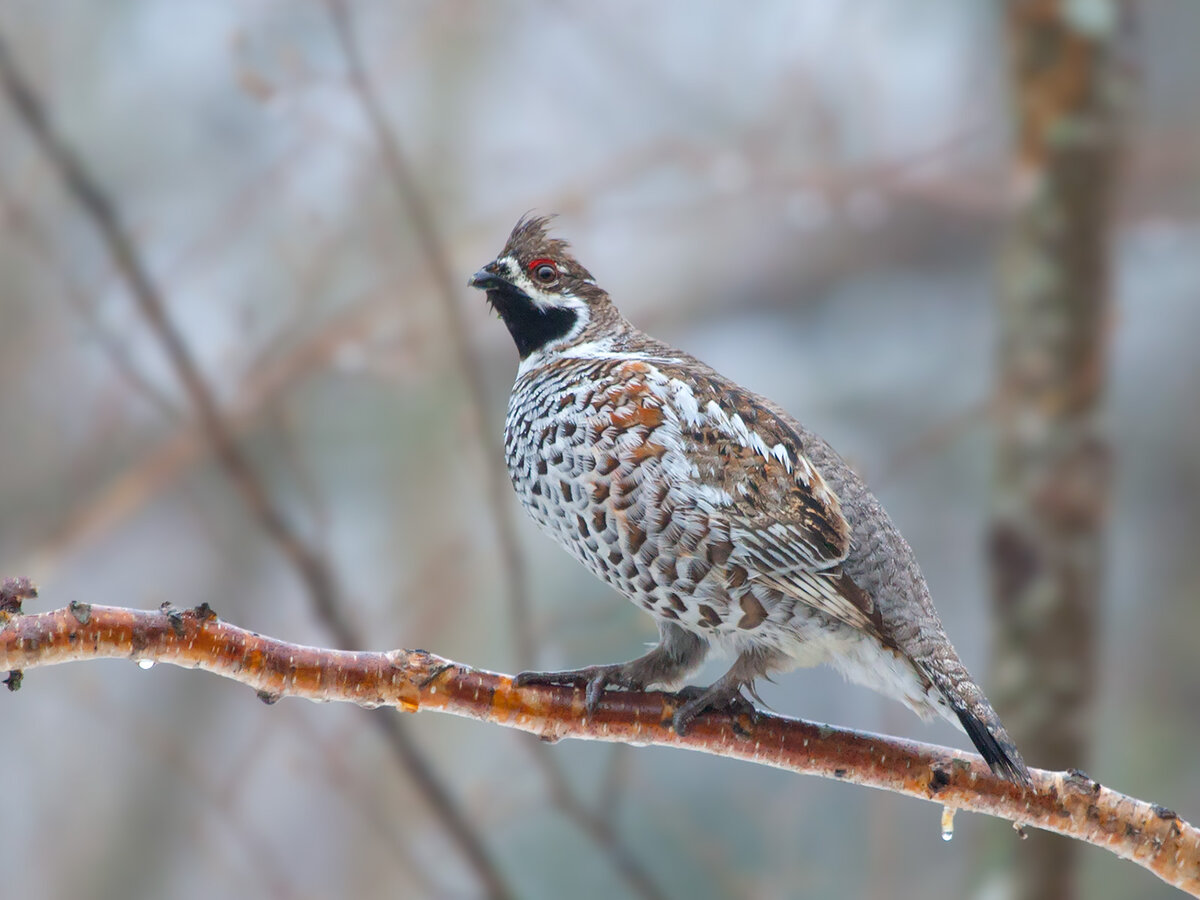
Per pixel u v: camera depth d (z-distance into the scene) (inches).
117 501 517.7
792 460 252.7
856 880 473.7
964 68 682.2
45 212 443.5
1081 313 374.3
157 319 339.6
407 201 365.4
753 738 238.5
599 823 339.0
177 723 557.9
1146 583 663.8
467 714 228.7
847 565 247.4
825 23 599.2
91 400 564.7
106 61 631.8
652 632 378.6
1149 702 628.4
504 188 640.4
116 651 202.8
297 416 526.6
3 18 538.6
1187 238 626.8
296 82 362.3
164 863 521.7
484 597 549.6
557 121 663.8
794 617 249.1
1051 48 375.6
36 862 524.1
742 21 667.4
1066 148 374.3
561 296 297.6
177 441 502.9
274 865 450.6
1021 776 225.0
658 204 565.3
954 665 242.4
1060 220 375.2
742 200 598.5
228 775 488.1
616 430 253.1
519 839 476.7
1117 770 599.2
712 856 409.7
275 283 525.0
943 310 746.2
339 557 574.9
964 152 606.5
